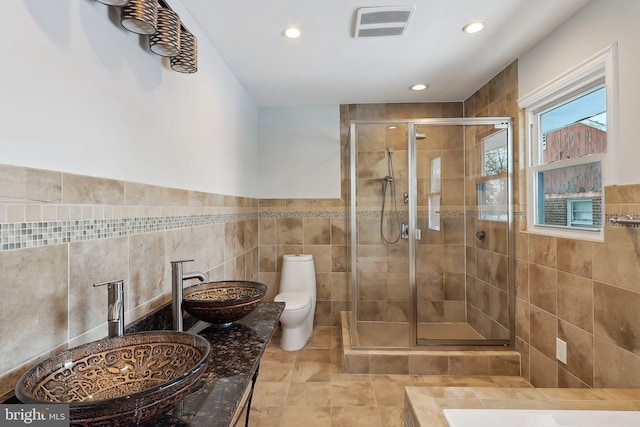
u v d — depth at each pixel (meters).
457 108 3.38
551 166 2.10
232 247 2.54
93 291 1.08
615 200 1.56
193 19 1.84
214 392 0.91
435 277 2.74
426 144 2.73
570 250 1.87
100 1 1.08
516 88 2.41
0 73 0.78
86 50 1.06
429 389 1.54
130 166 1.28
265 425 1.85
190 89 1.81
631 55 1.47
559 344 1.97
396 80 2.80
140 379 0.90
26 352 0.84
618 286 1.55
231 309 1.29
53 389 0.76
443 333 2.71
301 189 3.47
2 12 0.79
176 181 1.65
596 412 1.31
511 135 2.47
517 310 2.42
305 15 1.82
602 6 1.62
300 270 3.22
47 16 0.91
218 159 2.25
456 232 2.73
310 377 2.39
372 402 2.08
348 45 2.17
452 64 2.48
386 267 2.78
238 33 2.00
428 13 1.81
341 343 2.95
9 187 0.80
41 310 0.89
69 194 0.98
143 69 1.37
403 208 2.77
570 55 1.85
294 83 2.84
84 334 1.04
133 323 1.25
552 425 1.28
